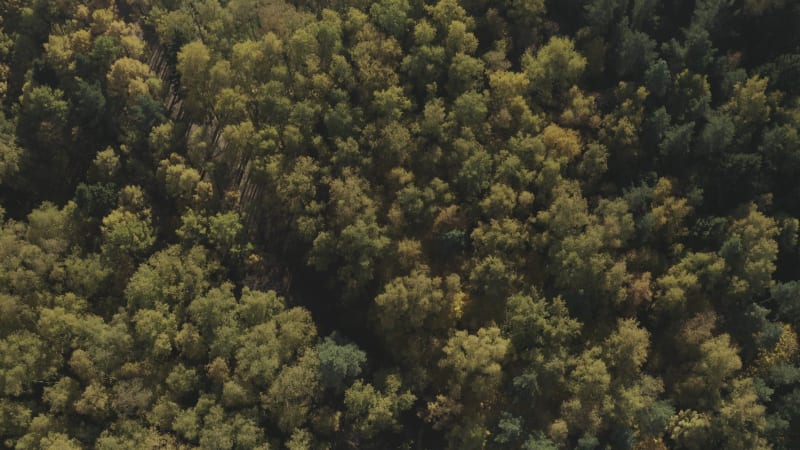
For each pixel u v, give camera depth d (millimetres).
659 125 104938
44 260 100000
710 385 99375
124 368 96875
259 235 110375
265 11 107625
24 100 106812
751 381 99125
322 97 105875
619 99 107812
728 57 112188
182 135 107125
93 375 97250
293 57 106688
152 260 99812
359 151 103812
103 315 102438
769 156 107125
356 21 107312
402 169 102438
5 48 112875
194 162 105438
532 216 106062
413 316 98875
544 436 96312
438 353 101875
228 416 95875
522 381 95688
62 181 110625
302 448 94438
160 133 102750
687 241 107000
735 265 102812
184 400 99125
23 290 100125
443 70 108875
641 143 107562
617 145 105938
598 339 102688
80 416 99312
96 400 95688
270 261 109500
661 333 105312
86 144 108750
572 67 106125
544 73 106938
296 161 102500
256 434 95625
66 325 98500
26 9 111500
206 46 108562
